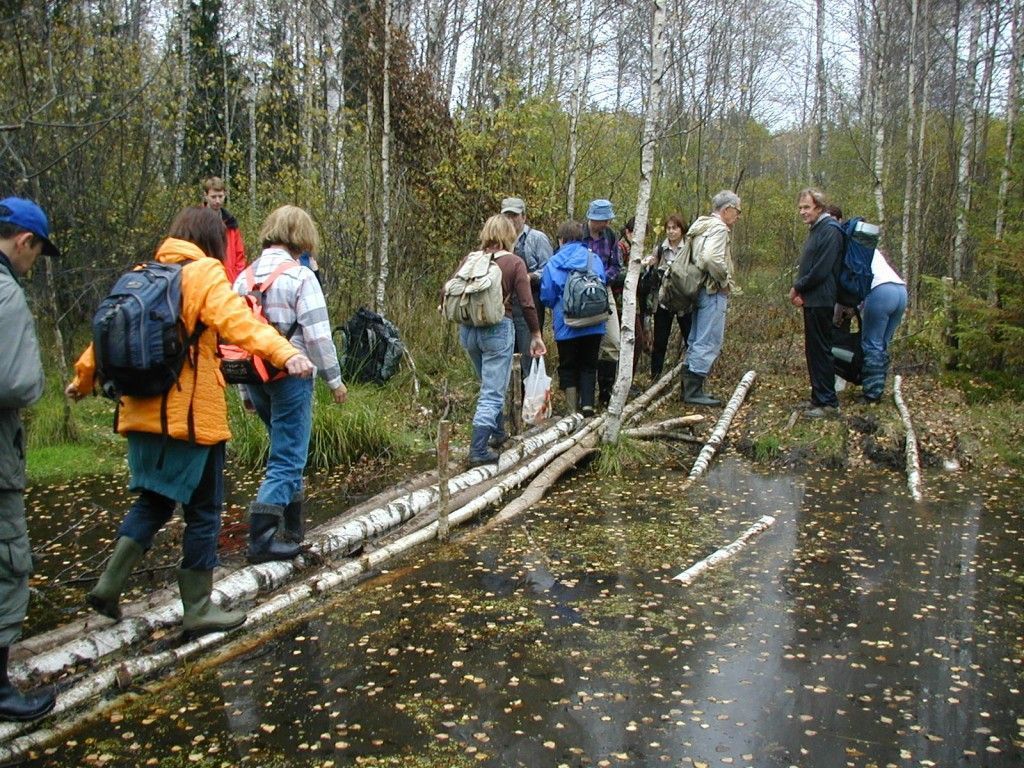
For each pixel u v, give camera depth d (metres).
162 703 3.44
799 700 3.48
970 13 13.18
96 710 3.38
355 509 5.71
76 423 7.55
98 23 9.93
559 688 3.55
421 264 11.16
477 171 10.78
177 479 3.67
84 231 9.58
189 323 3.60
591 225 8.51
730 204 8.38
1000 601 4.48
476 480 6.36
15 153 7.71
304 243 4.71
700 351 8.46
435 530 5.38
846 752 3.12
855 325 10.63
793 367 9.84
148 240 9.95
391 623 4.16
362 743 3.16
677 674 3.68
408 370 9.20
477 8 16.23
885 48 15.52
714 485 6.58
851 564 4.98
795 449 7.23
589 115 13.23
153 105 10.02
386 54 10.37
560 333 7.88
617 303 9.12
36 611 4.33
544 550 5.17
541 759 3.05
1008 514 5.88
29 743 3.15
